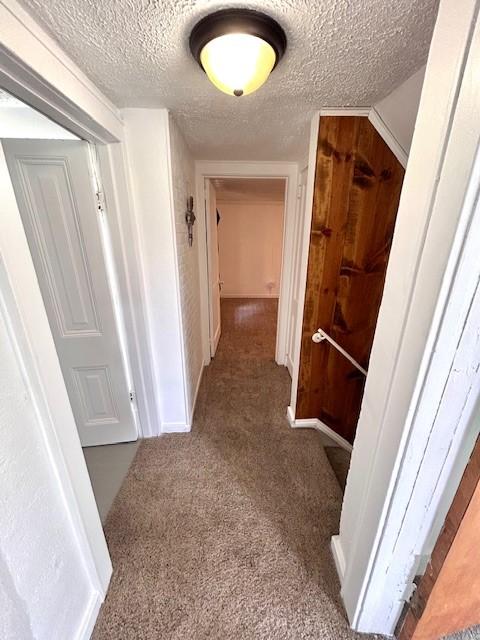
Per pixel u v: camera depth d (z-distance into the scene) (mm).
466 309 599
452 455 753
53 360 868
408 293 704
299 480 1712
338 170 1578
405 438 736
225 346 3723
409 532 866
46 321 843
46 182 1459
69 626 938
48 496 853
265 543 1348
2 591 678
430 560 879
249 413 2357
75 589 978
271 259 5969
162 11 754
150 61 986
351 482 1119
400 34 848
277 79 1127
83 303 1689
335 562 1254
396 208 1659
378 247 1741
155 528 1418
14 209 733
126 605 1122
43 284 1615
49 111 1030
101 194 1512
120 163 1472
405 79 1124
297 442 2029
